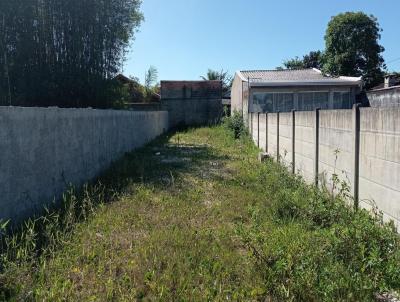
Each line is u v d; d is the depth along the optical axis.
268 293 3.37
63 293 3.36
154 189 7.59
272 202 6.02
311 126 7.52
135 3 18.30
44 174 6.09
